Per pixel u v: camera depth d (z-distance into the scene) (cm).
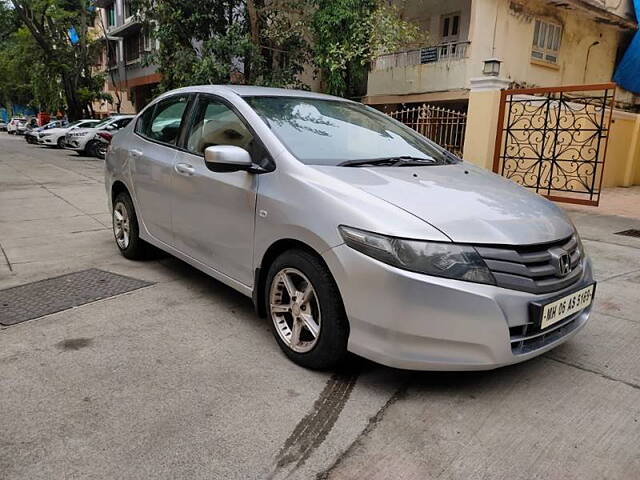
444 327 253
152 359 313
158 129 456
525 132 993
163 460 225
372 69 1576
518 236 269
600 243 661
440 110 1092
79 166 1487
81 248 560
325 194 288
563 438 249
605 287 475
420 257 253
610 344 353
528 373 310
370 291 261
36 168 1402
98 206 824
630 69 1641
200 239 385
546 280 274
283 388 285
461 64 1345
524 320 262
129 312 384
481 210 283
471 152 995
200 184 376
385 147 380
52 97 2881
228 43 1176
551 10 1459
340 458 231
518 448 241
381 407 271
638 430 257
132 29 2573
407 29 1270
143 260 514
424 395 283
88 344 331
